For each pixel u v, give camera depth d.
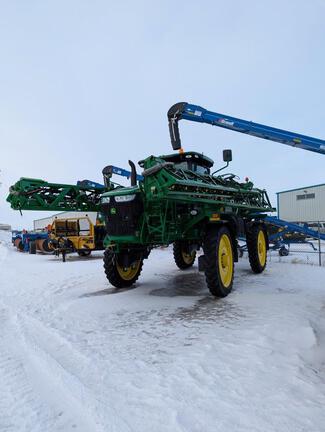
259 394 2.08
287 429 1.73
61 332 3.38
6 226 48.34
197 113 5.41
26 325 3.67
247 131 5.23
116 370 2.46
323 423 1.78
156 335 3.23
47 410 1.99
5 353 2.87
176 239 5.30
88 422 1.86
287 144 5.11
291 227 10.70
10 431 1.79
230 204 5.68
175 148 5.57
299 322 3.41
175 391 2.12
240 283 5.90
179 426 1.76
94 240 12.23
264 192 7.69
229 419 1.81
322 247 15.36
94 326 3.58
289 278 6.34
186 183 4.57
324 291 5.08
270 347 2.80
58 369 2.51
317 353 2.82
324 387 2.21
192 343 2.96
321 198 26.16
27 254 16.25
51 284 6.29
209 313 3.96
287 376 2.32
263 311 3.91
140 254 5.84
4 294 5.44
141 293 5.20
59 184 6.56
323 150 4.71
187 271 7.61
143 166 5.29
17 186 6.16
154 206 4.86
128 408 1.96
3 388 2.27
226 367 2.45
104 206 5.09
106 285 6.04
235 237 5.71
